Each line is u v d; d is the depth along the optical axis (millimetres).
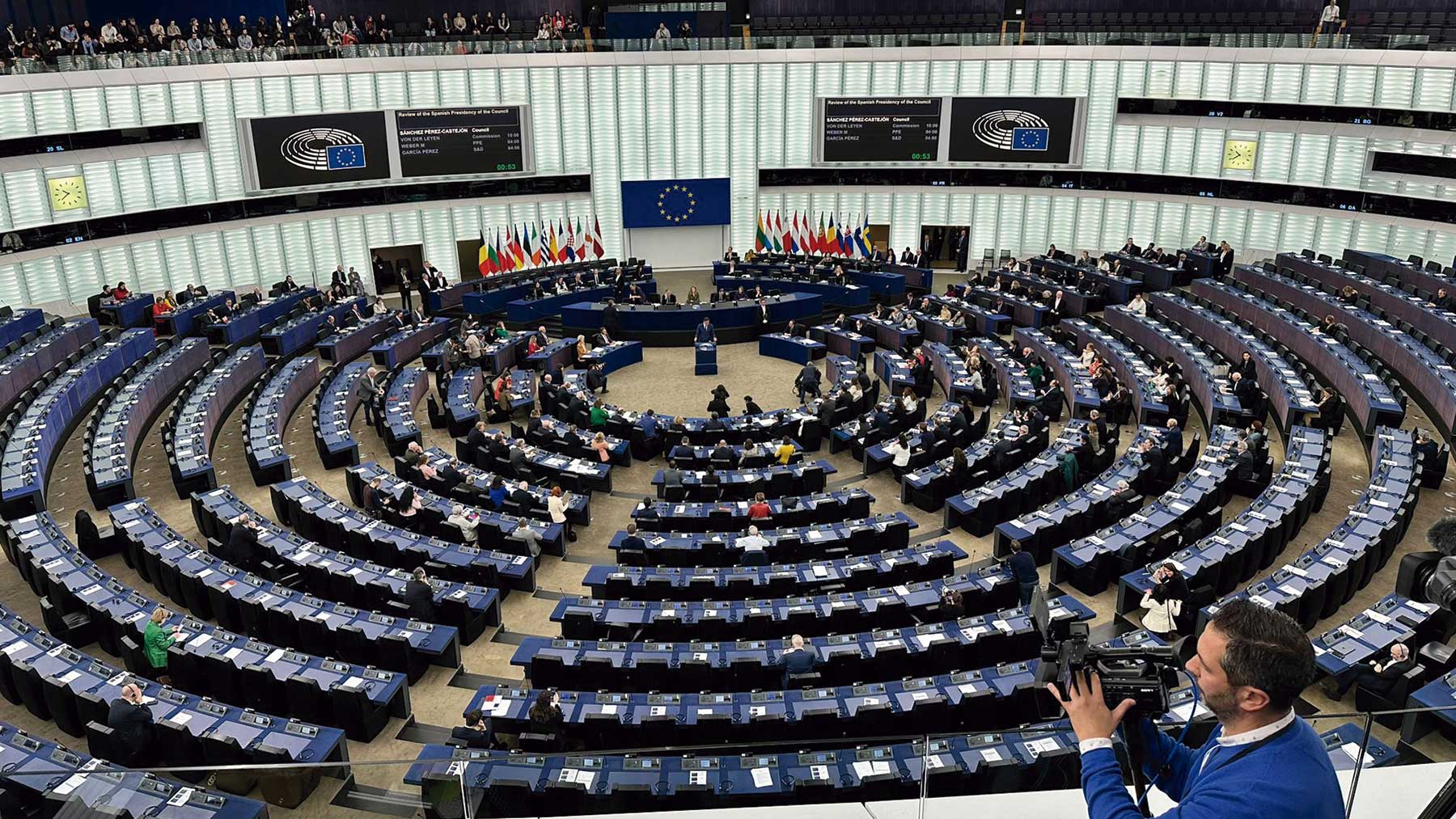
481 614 16844
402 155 36938
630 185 40094
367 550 18469
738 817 5117
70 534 20484
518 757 6605
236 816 6641
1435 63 32000
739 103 39562
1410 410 24797
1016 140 38438
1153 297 32375
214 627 14836
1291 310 29672
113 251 33594
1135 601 16594
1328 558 16094
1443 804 3719
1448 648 13625
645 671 14234
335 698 13695
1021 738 6828
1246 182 37250
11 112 30219
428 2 42156
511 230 38438
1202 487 19297
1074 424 23234
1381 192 34188
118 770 6559
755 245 41562
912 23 43031
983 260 41438
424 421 27484
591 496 22766
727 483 21516
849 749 5836
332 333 31391
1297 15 39906
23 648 14078
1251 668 2682
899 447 22750
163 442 23156
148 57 32625
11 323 28797
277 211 36812
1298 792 2613
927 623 15984
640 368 31641
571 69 38344
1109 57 36938
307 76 35188
